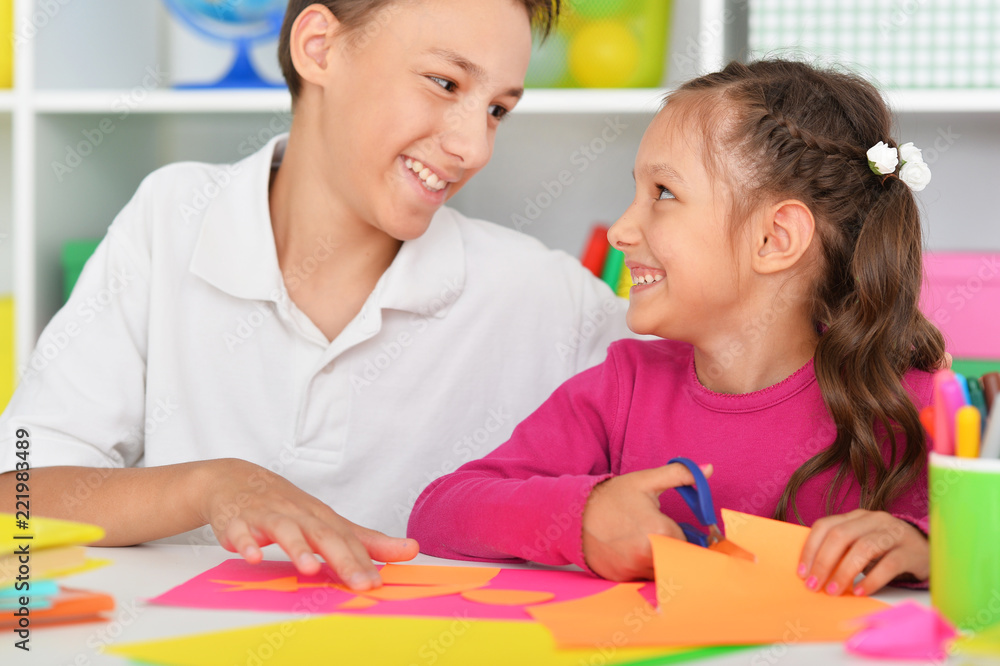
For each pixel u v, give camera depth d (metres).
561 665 0.37
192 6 1.51
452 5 0.86
